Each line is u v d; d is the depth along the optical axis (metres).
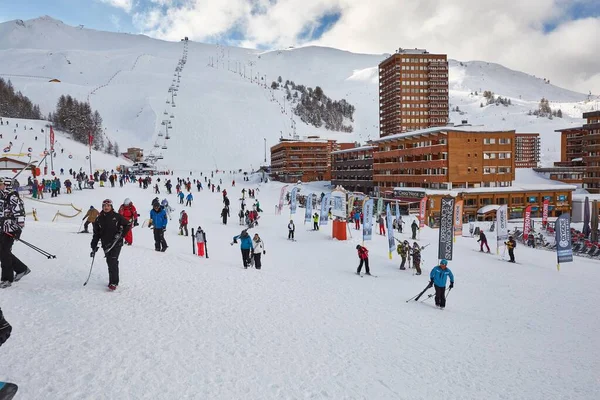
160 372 6.96
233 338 9.23
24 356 6.79
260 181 121.94
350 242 35.53
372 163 103.81
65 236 19.72
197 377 7.02
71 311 9.14
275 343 9.39
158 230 19.86
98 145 160.50
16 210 10.38
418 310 15.15
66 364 6.71
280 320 11.32
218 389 6.73
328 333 10.86
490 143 75.56
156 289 12.27
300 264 24.64
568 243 28.11
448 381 8.86
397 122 138.38
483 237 35.41
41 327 8.05
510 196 72.69
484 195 71.44
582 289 21.67
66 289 10.73
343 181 117.12
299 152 133.88
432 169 77.31
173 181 108.56
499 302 18.03
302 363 8.48
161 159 185.88
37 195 44.25
